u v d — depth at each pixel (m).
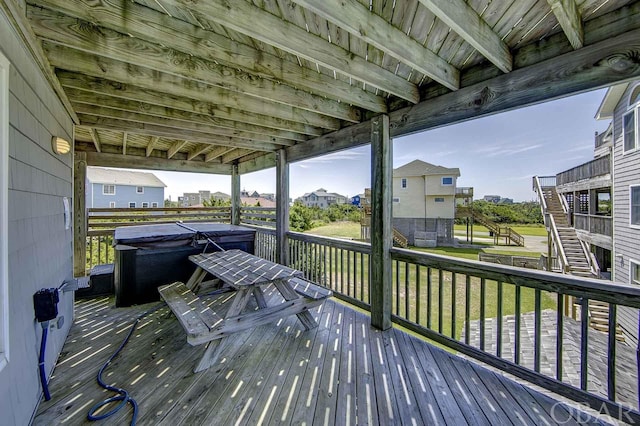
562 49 1.79
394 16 1.66
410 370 2.18
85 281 4.29
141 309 3.42
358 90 2.68
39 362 1.75
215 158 6.50
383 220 2.92
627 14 1.53
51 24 1.59
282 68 2.20
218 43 1.89
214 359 2.22
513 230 11.24
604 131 6.84
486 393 1.91
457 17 1.48
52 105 2.20
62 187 2.52
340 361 2.30
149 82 2.34
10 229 1.35
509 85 2.04
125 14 1.56
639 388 1.61
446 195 14.68
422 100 2.63
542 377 1.91
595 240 6.02
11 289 1.36
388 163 2.95
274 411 1.72
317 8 1.35
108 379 2.03
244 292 2.43
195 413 1.69
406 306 2.84
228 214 7.16
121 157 5.42
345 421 1.65
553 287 1.87
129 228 4.52
